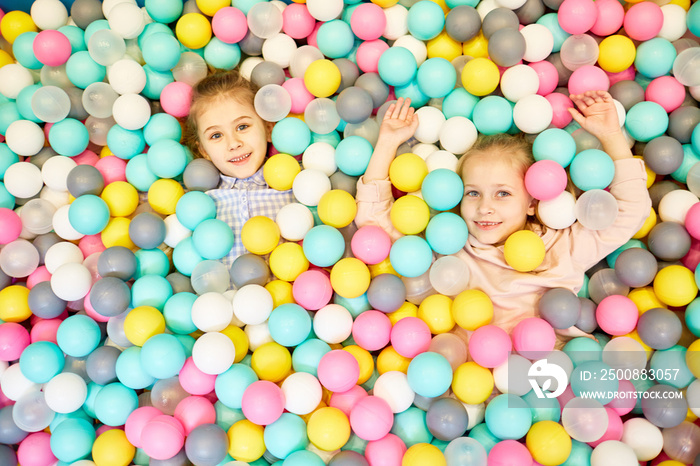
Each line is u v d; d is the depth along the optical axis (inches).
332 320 83.1
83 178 89.2
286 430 73.8
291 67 100.3
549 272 86.6
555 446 71.9
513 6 96.1
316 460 71.6
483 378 76.9
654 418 76.4
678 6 97.0
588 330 86.7
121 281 82.6
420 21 95.0
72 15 101.7
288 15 100.4
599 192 82.4
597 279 88.4
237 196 97.9
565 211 85.4
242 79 98.3
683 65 89.9
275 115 93.6
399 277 87.0
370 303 85.4
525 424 74.1
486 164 87.0
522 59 95.3
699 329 79.7
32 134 94.4
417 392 76.1
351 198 88.7
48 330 86.7
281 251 87.7
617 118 86.9
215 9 101.0
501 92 97.2
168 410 78.4
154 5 99.5
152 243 87.8
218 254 88.7
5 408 83.0
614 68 94.8
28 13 108.3
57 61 95.0
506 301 87.0
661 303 85.0
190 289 91.4
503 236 88.1
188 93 98.0
